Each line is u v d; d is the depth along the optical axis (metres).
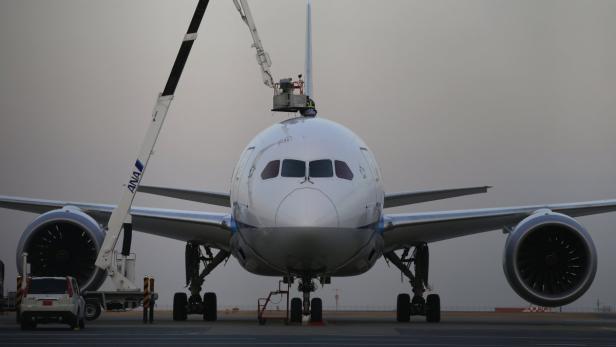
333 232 71.69
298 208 71.94
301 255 72.81
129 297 94.12
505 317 123.19
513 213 85.88
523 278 83.44
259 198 74.56
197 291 94.00
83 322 78.50
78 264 86.31
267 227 72.88
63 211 85.19
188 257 93.19
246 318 108.75
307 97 102.00
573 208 86.31
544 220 82.44
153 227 88.38
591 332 72.88
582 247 82.62
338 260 74.81
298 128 81.88
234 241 81.50
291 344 58.28
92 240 84.00
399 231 85.69
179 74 88.31
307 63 105.12
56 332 71.06
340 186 74.56
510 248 82.56
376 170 82.12
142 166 87.44
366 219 75.69
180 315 93.88
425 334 68.88
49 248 86.31
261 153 79.38
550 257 82.69
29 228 84.19
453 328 78.00
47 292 74.69
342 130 83.62
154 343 58.97
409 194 89.94
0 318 104.19
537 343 60.62
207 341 60.69
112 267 86.06
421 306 93.56
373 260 82.62
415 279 93.44
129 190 86.50
